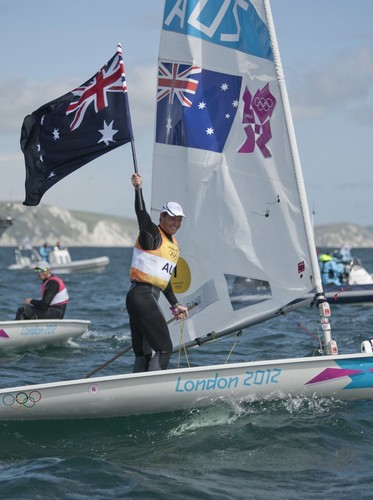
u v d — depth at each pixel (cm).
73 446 1305
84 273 9856
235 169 1591
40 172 1598
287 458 1245
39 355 2494
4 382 2006
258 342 2683
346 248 5434
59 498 1059
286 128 1539
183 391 1435
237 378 1458
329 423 1416
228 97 1587
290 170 1545
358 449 1288
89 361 2372
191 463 1221
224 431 1376
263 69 1554
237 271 1598
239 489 1103
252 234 1585
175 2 1602
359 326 3145
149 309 1441
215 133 1595
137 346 1515
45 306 2728
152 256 1441
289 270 1563
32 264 10200
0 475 1160
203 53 1591
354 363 1515
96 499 1055
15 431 1376
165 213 1452
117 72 1555
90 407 1411
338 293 3375
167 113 1612
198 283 1622
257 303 1588
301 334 2912
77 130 1576
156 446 1303
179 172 1614
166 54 1611
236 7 1564
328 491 1092
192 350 2498
